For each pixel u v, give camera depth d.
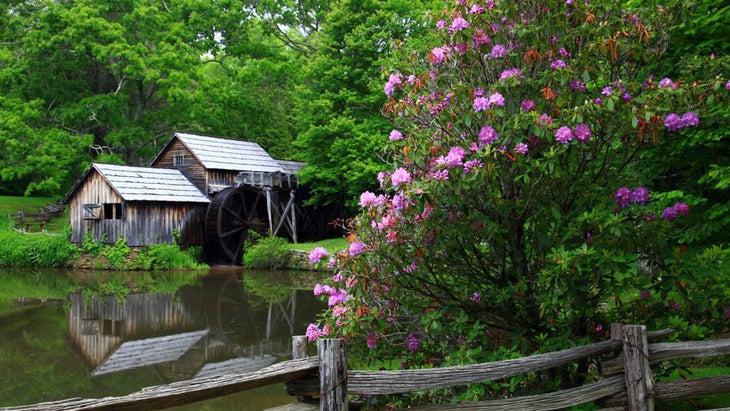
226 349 10.83
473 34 5.07
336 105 29.31
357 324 5.24
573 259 4.47
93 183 28.31
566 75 4.71
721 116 5.75
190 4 41.34
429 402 5.15
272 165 33.59
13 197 42.41
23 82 38.66
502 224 5.07
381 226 5.05
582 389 4.38
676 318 4.87
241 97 42.44
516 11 5.15
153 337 11.91
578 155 5.04
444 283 5.44
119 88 38.25
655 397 4.43
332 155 29.42
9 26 40.38
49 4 36.50
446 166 4.60
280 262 26.62
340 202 33.22
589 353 4.44
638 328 4.39
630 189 5.19
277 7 43.97
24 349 10.91
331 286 5.58
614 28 5.16
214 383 3.25
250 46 43.44
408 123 5.53
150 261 26.88
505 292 5.04
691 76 5.45
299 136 30.47
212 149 31.80
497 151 4.72
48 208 38.12
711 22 6.84
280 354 10.42
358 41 27.56
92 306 15.83
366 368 5.97
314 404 3.81
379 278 5.06
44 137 35.75
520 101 5.08
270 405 7.45
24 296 17.83
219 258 29.09
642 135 4.79
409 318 5.50
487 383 4.77
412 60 5.68
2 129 34.72
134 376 9.07
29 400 7.90
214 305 15.87
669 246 5.22
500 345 5.29
